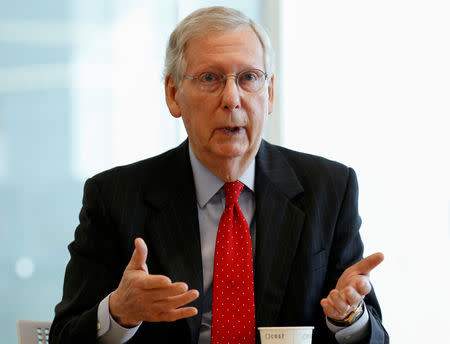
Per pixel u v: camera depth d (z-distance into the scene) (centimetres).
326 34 439
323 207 257
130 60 429
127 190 258
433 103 422
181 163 264
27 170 416
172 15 433
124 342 223
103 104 425
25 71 418
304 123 439
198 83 243
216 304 235
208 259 247
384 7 431
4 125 415
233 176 250
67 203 420
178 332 236
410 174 423
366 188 425
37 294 414
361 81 433
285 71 441
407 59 427
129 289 202
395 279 415
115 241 253
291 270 245
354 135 433
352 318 214
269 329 184
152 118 429
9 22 417
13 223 413
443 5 421
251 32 247
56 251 417
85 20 425
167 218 252
